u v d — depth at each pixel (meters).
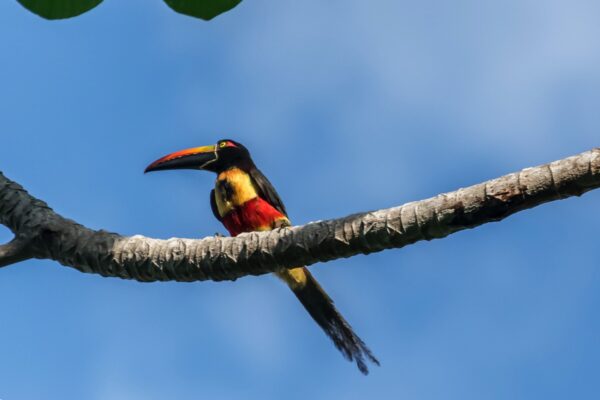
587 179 9.70
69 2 8.57
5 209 11.43
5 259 11.27
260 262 11.03
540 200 9.95
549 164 9.95
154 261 11.22
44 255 11.41
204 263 11.16
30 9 8.55
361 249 10.73
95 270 11.36
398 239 10.53
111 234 11.42
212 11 8.59
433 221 10.32
